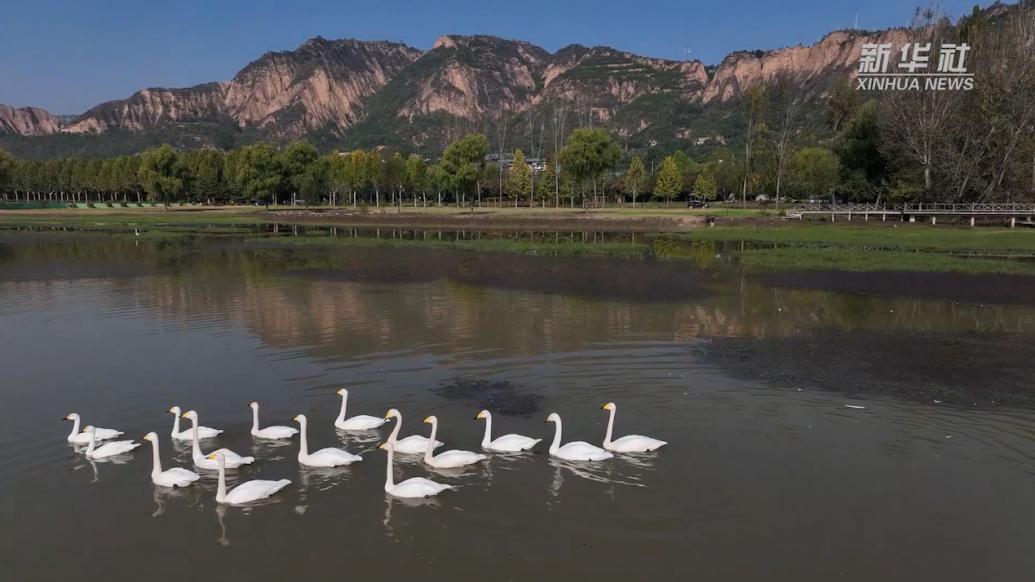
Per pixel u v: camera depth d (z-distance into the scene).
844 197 97.81
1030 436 14.01
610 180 155.38
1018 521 10.61
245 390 17.33
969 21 83.06
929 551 9.84
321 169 127.62
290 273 40.28
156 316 27.02
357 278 37.94
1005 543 10.02
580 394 16.80
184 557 9.77
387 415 13.90
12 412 16.02
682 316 26.62
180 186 121.81
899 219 71.38
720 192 136.25
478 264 44.44
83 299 31.30
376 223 89.25
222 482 11.36
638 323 25.25
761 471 12.36
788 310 28.02
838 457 12.97
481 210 106.00
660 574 9.27
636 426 14.63
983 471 12.37
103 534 10.44
